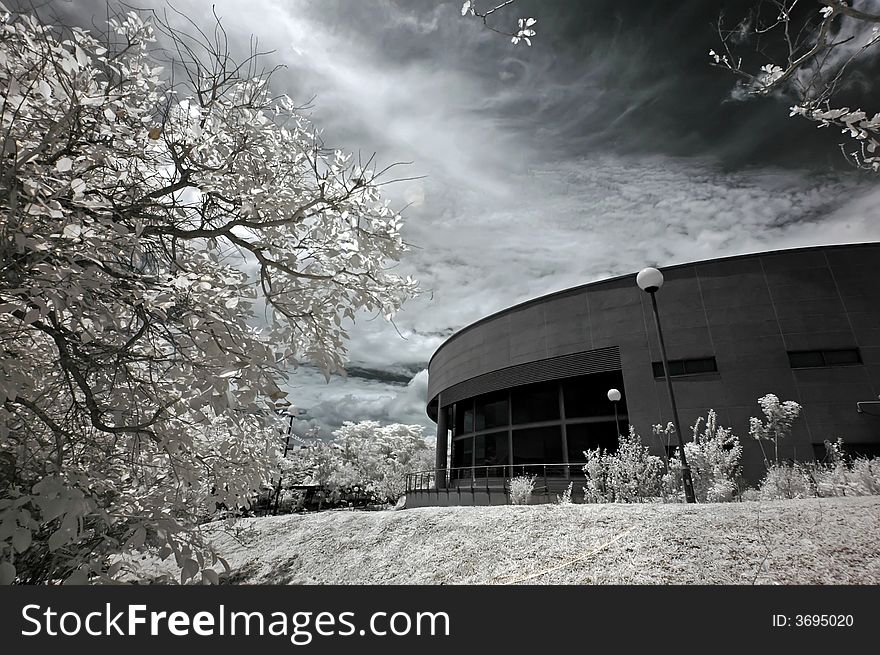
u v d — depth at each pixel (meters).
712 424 12.31
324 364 3.66
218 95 3.72
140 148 3.49
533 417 25.16
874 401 16.75
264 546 10.69
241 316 3.37
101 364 2.85
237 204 3.58
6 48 2.80
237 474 3.86
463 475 28.41
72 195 2.71
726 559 5.71
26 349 3.30
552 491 20.52
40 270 2.45
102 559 2.95
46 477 2.21
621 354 21.42
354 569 8.52
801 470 11.69
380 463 41.03
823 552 5.44
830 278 18.83
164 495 3.46
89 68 3.11
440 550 8.27
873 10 2.94
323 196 3.66
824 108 3.37
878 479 9.01
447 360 31.86
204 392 2.56
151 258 3.69
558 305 24.41
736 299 19.75
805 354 18.22
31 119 2.63
